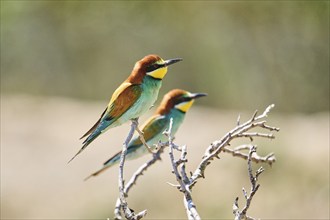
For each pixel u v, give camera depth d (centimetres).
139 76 650
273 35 2359
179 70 2439
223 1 2397
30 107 1753
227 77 2398
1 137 1531
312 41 2316
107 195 1301
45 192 1339
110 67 2544
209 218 1214
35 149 1483
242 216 454
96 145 1448
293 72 2330
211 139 1397
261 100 2347
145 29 2511
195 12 2455
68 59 2536
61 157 1438
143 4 2484
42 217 1284
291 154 1293
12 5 2428
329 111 2277
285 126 1457
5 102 1794
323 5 2278
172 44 2481
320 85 2300
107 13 2506
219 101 2391
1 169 1405
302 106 2306
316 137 1373
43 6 2473
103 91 2542
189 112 1652
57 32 2522
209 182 1262
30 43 2508
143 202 1244
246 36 2400
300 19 2322
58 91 2533
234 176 1265
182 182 464
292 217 1200
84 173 1370
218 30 2442
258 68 2375
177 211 1227
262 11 2361
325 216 1192
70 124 1620
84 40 2538
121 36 2527
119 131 1496
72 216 1274
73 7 2491
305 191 1240
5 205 1309
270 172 1268
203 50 2447
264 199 1235
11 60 2500
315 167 1270
